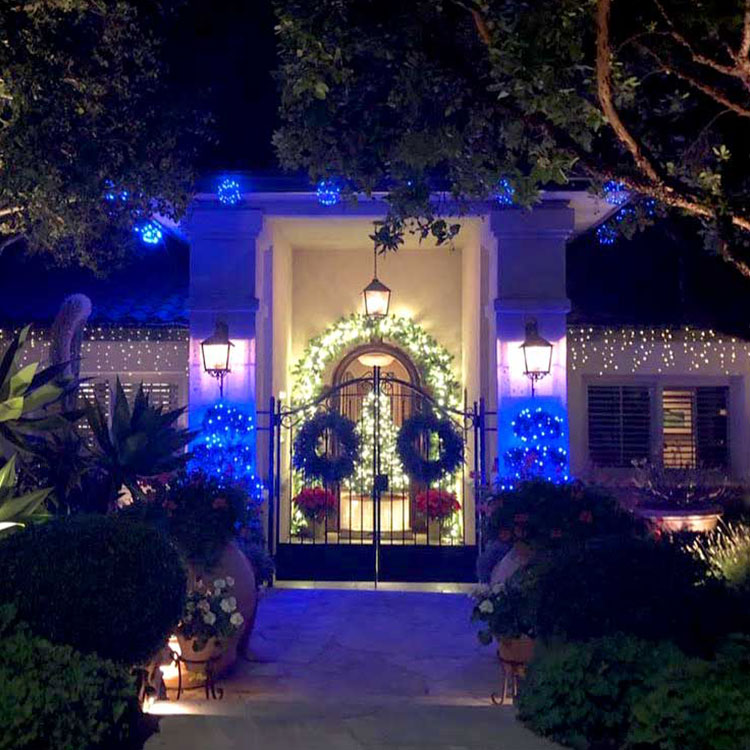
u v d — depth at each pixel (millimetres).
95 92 8492
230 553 7664
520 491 8227
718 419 12461
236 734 5156
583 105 5879
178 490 7688
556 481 10250
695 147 7902
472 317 12469
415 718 5547
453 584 11234
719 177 6164
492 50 5660
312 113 6648
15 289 13539
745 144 8055
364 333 13344
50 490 6512
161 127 9156
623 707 5070
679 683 4816
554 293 10633
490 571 9367
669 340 12281
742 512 11859
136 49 8695
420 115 7293
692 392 12461
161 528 6926
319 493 11812
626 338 12281
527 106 5879
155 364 12188
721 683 4762
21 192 8336
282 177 10266
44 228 9156
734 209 5797
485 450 11227
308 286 13617
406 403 13305
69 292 13383
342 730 5273
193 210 10711
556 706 5172
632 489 11867
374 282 11992
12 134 7992
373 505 11547
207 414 10531
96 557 5297
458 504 11969
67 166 8531
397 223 7352
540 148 6473
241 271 10734
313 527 11844
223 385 10641
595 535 7719
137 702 5230
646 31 6137
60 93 8242
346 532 12914
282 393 12641
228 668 7422
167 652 6391
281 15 6219
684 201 5859
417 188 7230
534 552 7836
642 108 7758
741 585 7332
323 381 13359
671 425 12430
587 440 12359
